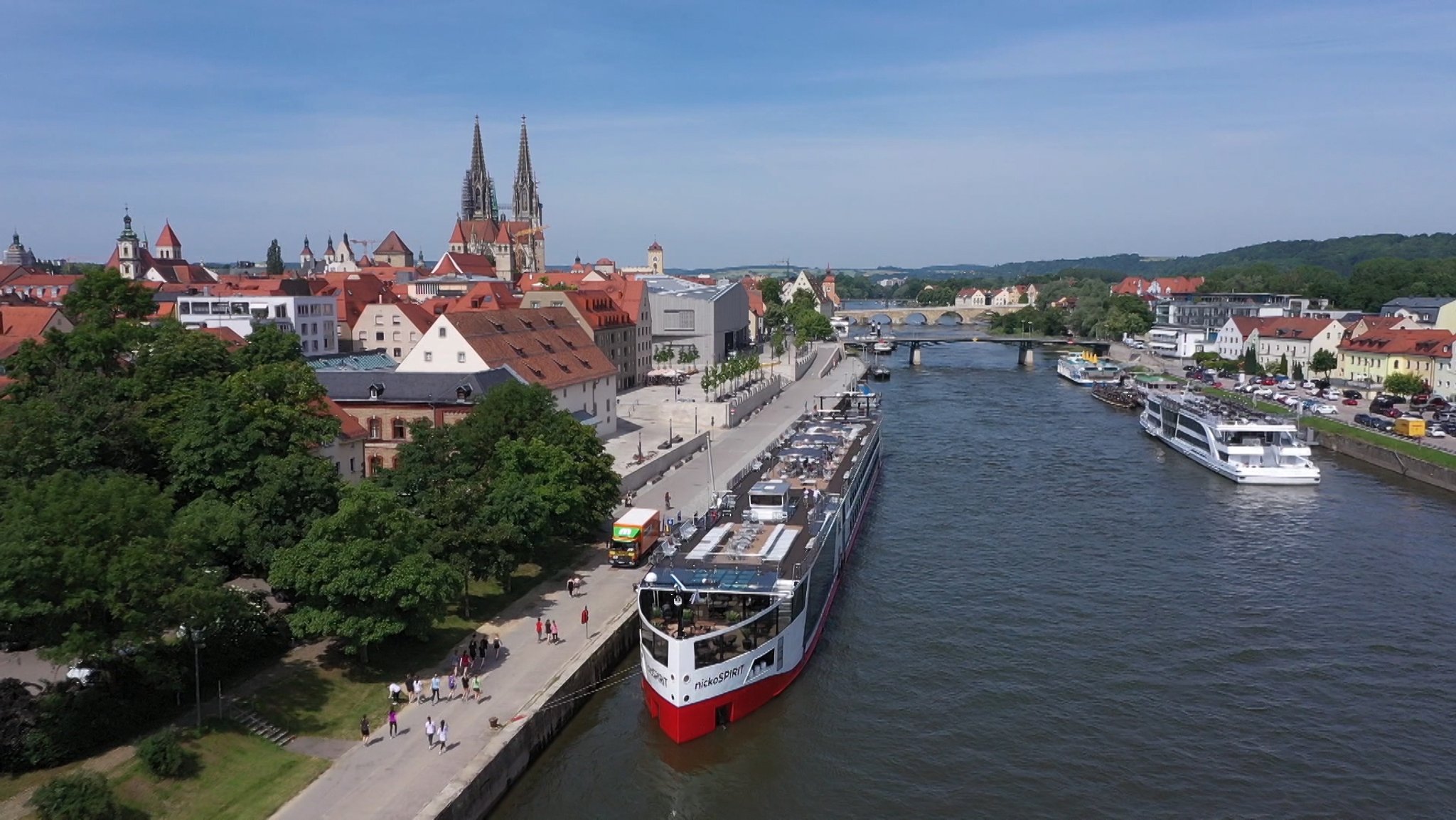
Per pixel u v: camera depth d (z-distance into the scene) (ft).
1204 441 435.94
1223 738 195.11
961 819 169.89
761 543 239.50
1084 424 560.20
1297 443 417.69
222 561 221.87
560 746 192.03
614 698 211.61
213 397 236.43
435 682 188.24
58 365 276.82
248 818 149.38
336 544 188.55
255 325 443.73
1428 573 288.92
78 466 219.61
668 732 194.29
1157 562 298.76
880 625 249.96
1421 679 220.43
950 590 274.77
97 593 155.43
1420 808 172.24
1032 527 336.70
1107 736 195.93
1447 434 466.70
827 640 241.14
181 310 533.14
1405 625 249.75
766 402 628.28
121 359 300.40
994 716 204.03
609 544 288.92
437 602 196.24
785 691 214.69
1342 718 203.00
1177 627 248.32
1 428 213.66
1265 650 234.58
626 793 177.37
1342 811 171.32
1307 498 379.76
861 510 336.90
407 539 199.93
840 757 189.37
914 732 198.39
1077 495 382.63
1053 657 231.30
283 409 247.09
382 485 262.26
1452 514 356.18
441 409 339.77
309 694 185.57
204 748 160.97
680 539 250.57
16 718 152.25
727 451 448.24
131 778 149.69
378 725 178.50
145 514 171.12
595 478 279.90
